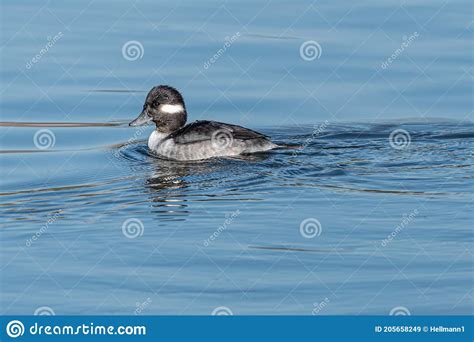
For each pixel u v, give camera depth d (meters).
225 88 22.09
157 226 14.05
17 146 19.22
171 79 22.55
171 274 12.46
